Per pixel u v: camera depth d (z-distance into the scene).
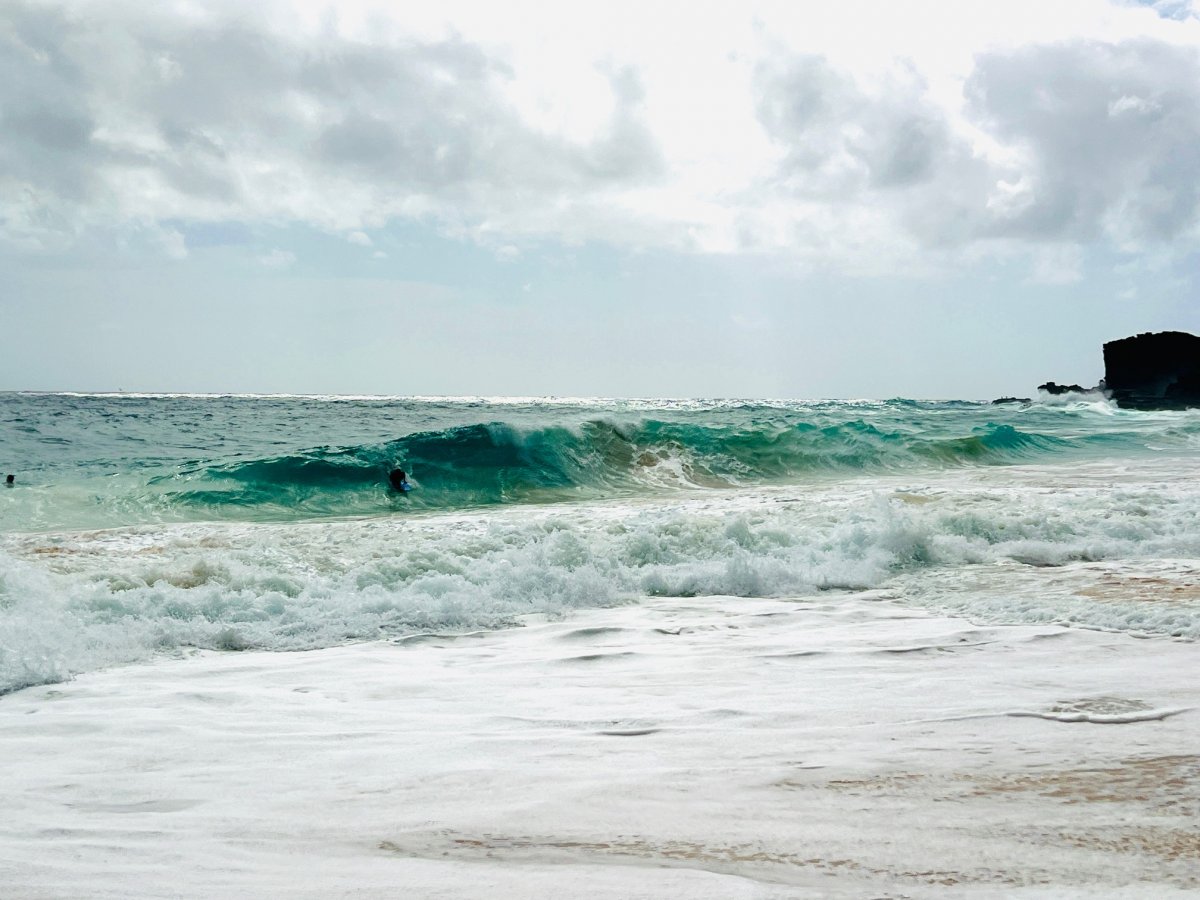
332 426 30.95
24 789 3.10
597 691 4.46
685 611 6.63
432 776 3.16
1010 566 7.91
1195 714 3.72
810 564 8.04
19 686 4.68
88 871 2.32
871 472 19.03
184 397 79.88
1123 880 2.16
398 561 7.51
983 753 3.25
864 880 2.19
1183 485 14.75
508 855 2.40
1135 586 6.86
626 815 2.70
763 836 2.50
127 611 6.17
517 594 6.92
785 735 3.57
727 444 19.86
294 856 2.43
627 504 13.78
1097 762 3.12
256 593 6.80
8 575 6.48
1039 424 32.62
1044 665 4.73
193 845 2.52
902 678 4.55
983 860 2.30
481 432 18.28
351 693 4.51
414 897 2.12
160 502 14.23
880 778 3.00
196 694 4.49
